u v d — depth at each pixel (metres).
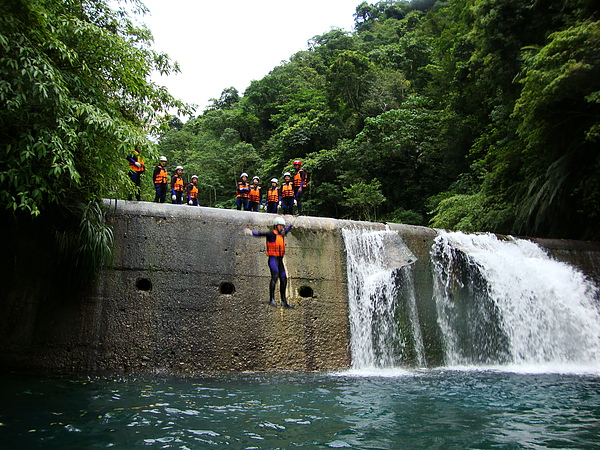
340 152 31.77
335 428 5.13
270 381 7.66
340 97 37.22
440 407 6.18
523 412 5.98
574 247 12.52
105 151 7.26
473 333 10.58
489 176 17.80
